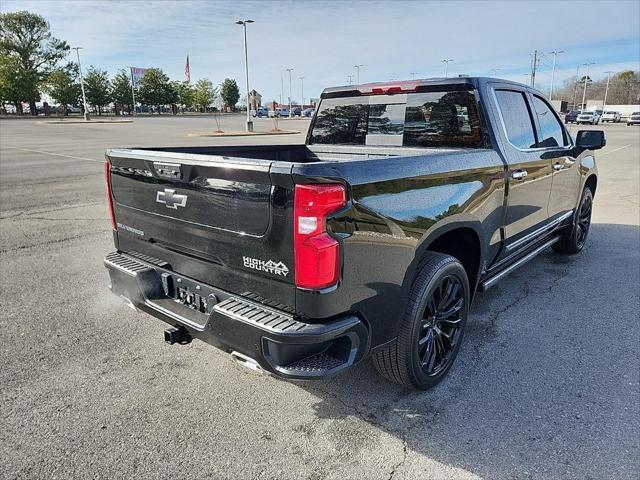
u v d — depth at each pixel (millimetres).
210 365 3369
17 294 4609
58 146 23250
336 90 4344
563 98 118125
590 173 5539
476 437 2604
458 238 3352
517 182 3676
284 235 2178
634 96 115750
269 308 2342
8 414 2803
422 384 2967
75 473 2350
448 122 3646
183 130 39094
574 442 2547
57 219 7840
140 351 3553
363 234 2275
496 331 3842
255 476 2336
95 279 5039
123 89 88938
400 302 2598
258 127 45562
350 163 2232
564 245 5621
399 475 2338
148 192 2904
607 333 3793
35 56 82125
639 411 2801
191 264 2738
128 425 2715
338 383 3137
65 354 3494
